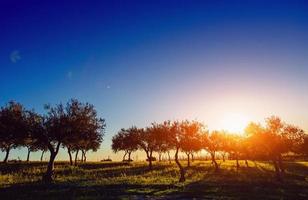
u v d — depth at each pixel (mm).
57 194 34938
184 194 37250
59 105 57125
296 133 71500
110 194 35781
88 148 90000
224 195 37031
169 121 67188
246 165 97375
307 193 41719
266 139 69875
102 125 60625
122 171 77812
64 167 80125
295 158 129625
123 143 108750
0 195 34062
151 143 87312
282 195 38562
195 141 67438
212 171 80250
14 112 56438
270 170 84750
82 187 42062
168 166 94062
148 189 40969
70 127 56062
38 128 55125
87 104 58969
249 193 39250
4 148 87062
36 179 55906
